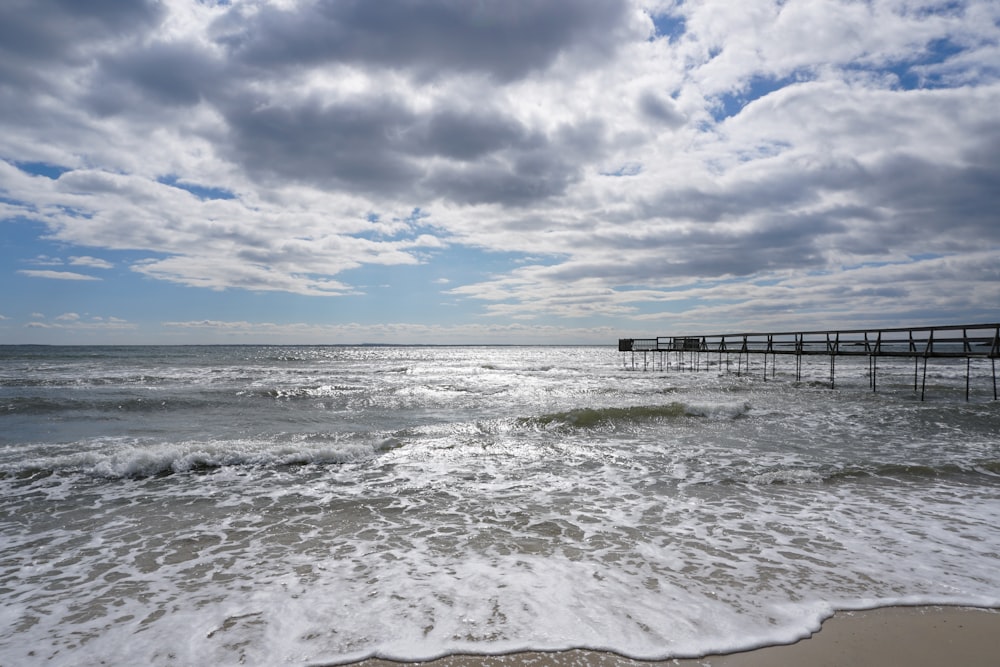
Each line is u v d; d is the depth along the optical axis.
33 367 33.88
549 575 5.02
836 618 4.18
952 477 8.84
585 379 31.33
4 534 6.27
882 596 4.56
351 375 31.64
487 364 48.94
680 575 5.00
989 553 5.56
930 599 4.50
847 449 11.27
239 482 8.61
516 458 10.31
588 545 5.84
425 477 8.93
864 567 5.19
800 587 4.73
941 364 45.50
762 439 12.36
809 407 18.11
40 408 16.20
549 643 3.81
